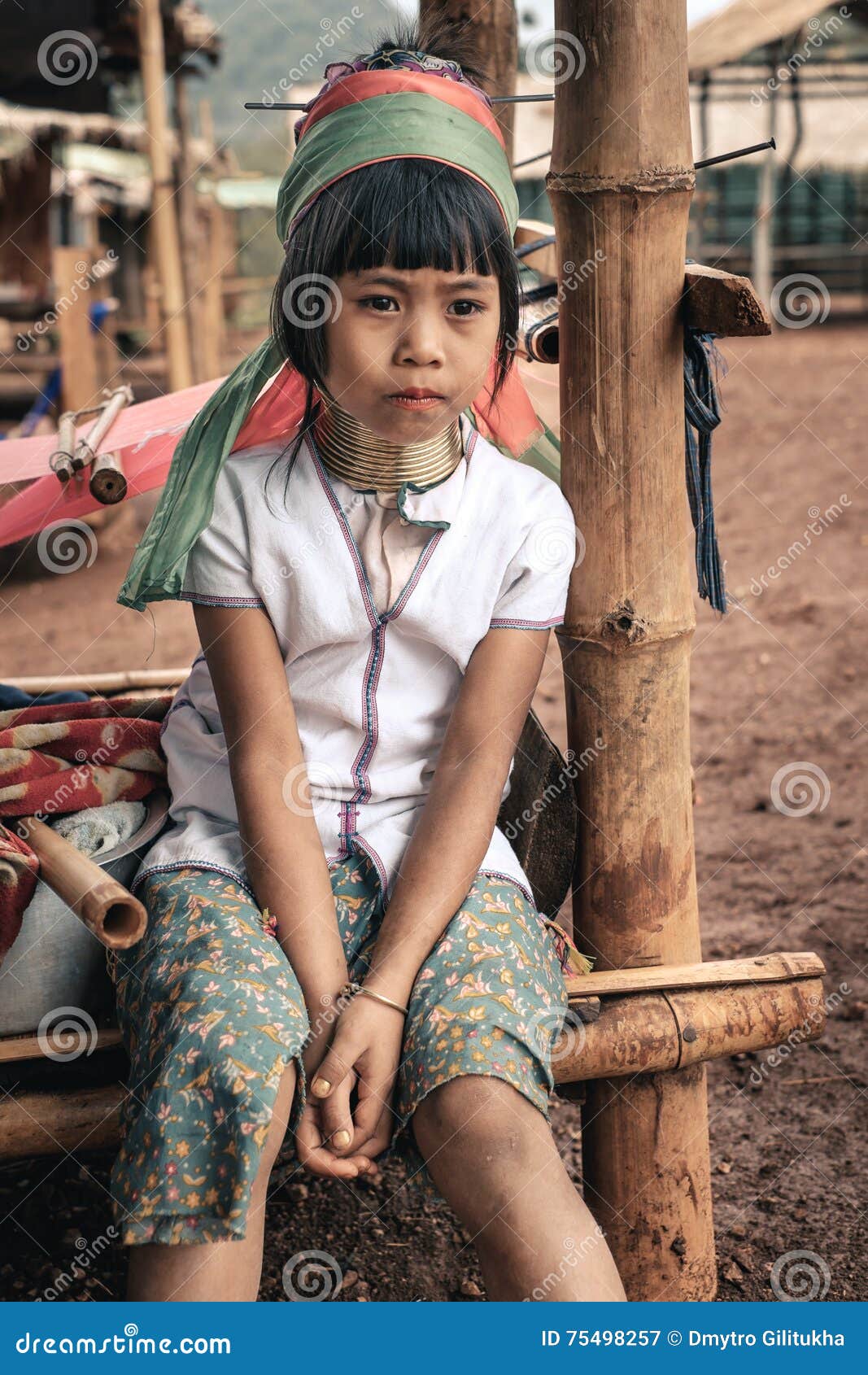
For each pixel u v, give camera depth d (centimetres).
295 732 154
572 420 158
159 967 137
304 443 157
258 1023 127
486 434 182
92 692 263
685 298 154
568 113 151
